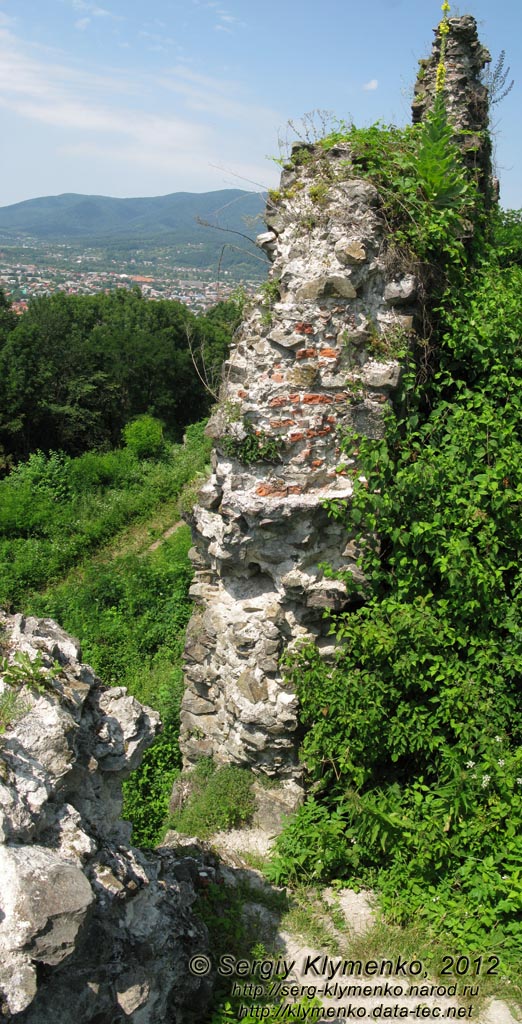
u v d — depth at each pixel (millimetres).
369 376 5586
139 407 37938
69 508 18938
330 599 5703
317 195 5641
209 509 6074
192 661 6418
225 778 6004
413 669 5473
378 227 5637
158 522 18688
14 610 13156
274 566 5836
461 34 9508
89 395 32156
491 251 8172
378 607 5570
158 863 4406
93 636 10883
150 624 11273
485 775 5098
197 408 41031
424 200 6102
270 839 5703
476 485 5738
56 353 32281
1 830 2926
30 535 17234
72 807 3428
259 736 5816
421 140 5992
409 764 5820
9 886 2824
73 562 15859
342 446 5609
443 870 5227
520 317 6469
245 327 5848
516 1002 4516
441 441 5941
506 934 4875
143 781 6828
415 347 6031
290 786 5922
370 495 5484
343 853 5449
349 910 5184
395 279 5699
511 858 4965
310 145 5945
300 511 5570
